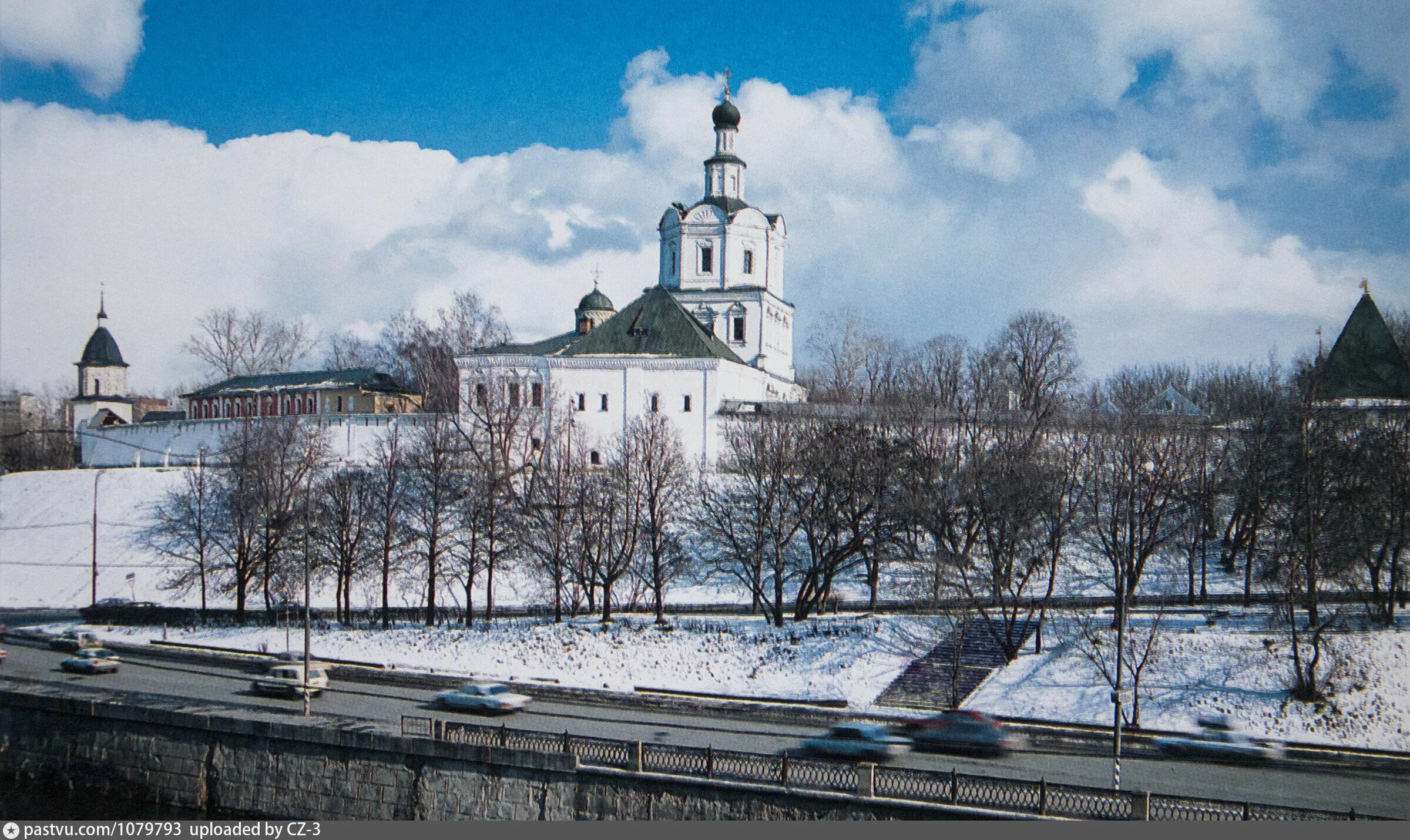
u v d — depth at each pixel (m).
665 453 83.06
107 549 97.75
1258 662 52.78
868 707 50.69
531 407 98.06
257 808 44.03
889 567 76.88
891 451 72.12
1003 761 41.84
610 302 132.25
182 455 119.12
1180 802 34.94
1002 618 61.78
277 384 135.62
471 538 75.75
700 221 117.56
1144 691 51.19
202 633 69.69
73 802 46.41
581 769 39.53
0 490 111.81
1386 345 87.31
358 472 86.50
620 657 58.66
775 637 60.16
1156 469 71.75
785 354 124.50
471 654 60.72
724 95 120.75
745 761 38.28
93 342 160.88
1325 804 36.62
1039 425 80.56
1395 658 52.22
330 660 60.97
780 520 66.81
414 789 41.69
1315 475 61.31
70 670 58.22
